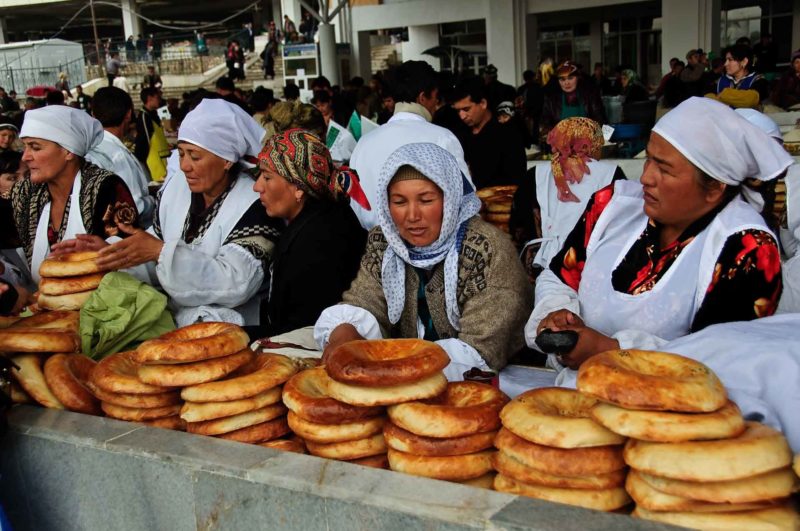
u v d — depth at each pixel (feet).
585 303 8.38
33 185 12.89
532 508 6.03
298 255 10.63
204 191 11.66
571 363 7.66
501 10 76.69
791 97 37.19
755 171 7.24
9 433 8.75
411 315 9.41
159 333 10.73
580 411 6.86
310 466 7.07
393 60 107.34
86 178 12.42
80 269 10.53
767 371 6.63
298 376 7.93
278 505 6.98
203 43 120.37
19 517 9.02
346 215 11.15
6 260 13.47
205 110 11.41
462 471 6.77
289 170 10.44
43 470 8.63
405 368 6.97
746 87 31.24
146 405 8.32
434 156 8.54
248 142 11.76
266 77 108.06
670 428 5.69
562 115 28.32
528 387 8.63
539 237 15.05
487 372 8.34
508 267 8.89
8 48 112.37
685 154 7.13
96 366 8.81
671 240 7.88
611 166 14.67
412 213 8.57
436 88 19.49
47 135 11.93
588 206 8.69
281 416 8.07
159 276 10.54
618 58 90.89
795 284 10.18
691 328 7.77
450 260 8.89
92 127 12.66
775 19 80.43
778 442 5.72
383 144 14.23
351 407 7.16
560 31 92.94
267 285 11.87
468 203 9.05
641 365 6.41
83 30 169.37
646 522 5.73
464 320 8.91
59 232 12.50
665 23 66.59
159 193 12.94
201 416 7.75
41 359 9.52
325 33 71.20
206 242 11.51
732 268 7.34
